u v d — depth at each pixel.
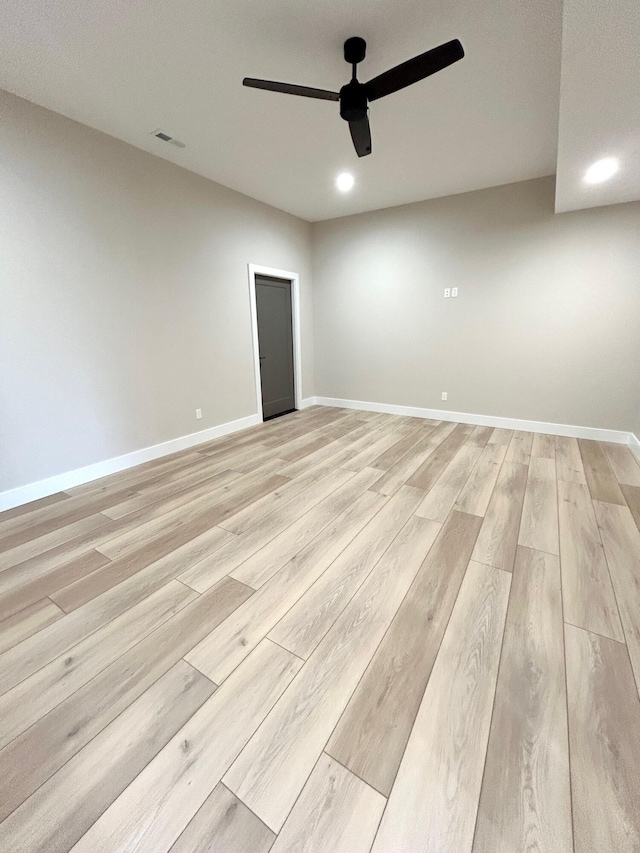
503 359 4.21
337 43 1.92
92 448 3.00
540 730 1.11
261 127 2.68
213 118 2.57
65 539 2.15
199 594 1.70
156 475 3.09
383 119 2.59
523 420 4.21
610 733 1.10
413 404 4.94
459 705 1.18
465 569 1.84
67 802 0.95
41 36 1.83
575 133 2.14
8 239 2.39
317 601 1.64
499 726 1.12
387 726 1.12
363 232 4.81
